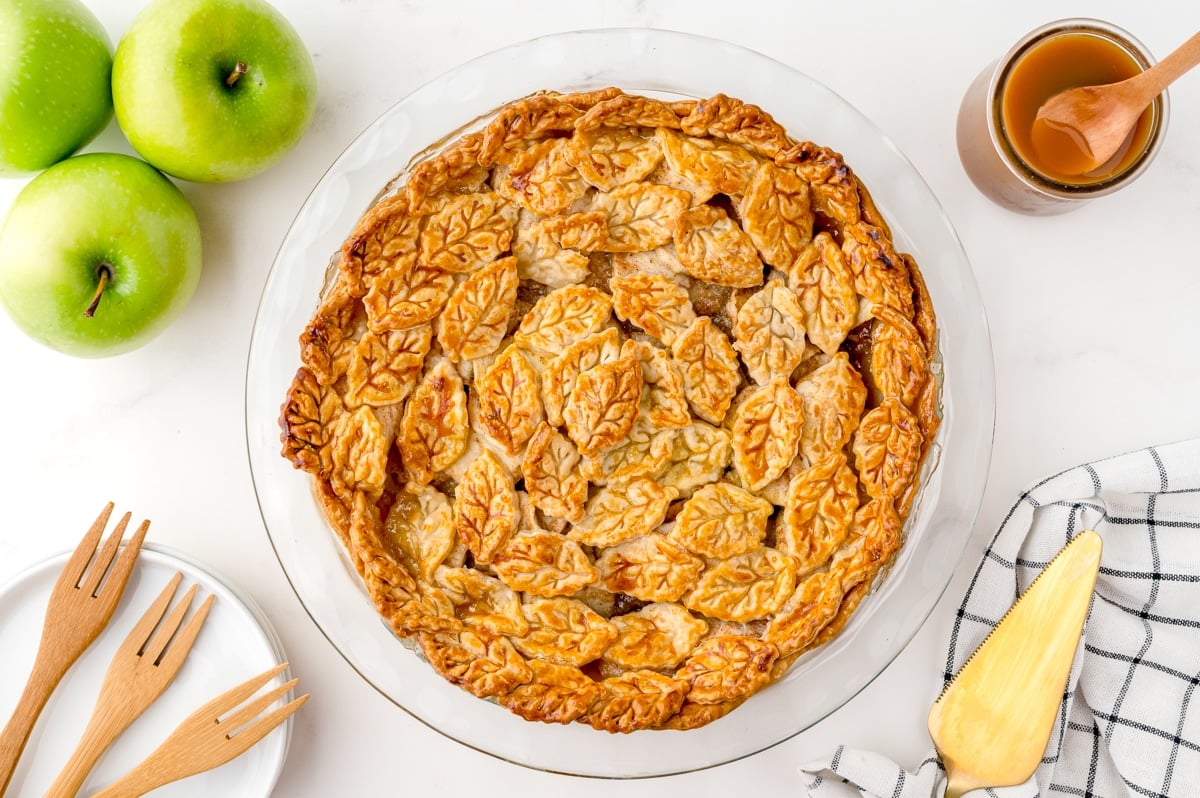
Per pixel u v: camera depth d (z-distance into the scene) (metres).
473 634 0.64
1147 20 0.74
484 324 0.65
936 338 0.68
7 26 0.65
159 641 0.69
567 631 0.65
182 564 0.69
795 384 0.66
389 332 0.65
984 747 0.69
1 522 0.72
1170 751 0.71
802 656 0.68
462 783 0.72
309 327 0.64
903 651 0.72
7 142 0.67
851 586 0.65
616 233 0.66
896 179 0.70
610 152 0.66
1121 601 0.72
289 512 0.69
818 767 0.70
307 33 0.72
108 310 0.68
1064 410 0.73
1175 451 0.70
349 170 0.69
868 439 0.66
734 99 0.66
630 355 0.65
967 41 0.73
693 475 0.66
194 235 0.69
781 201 0.66
